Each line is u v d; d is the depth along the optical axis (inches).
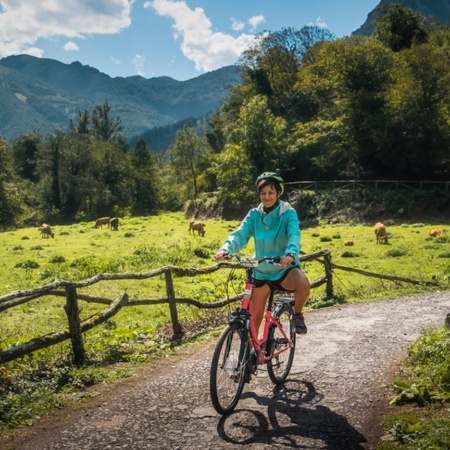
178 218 2699.3
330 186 2023.9
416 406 186.9
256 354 197.9
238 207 2281.0
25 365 256.4
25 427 183.0
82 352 267.9
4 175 2406.5
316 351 276.1
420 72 1753.2
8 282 768.9
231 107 3174.2
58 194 3105.3
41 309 569.6
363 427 174.4
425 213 1609.3
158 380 232.5
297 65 2861.7
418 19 2719.0
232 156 2258.9
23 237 1640.0
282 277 195.6
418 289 534.0
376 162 2042.3
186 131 3440.0
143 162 3752.5
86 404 204.4
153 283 720.3
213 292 585.6
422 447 148.5
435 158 1792.6
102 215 3152.1
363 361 253.9
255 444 164.4
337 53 2034.9
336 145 2153.1
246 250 1056.8
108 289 670.5
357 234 1373.0
